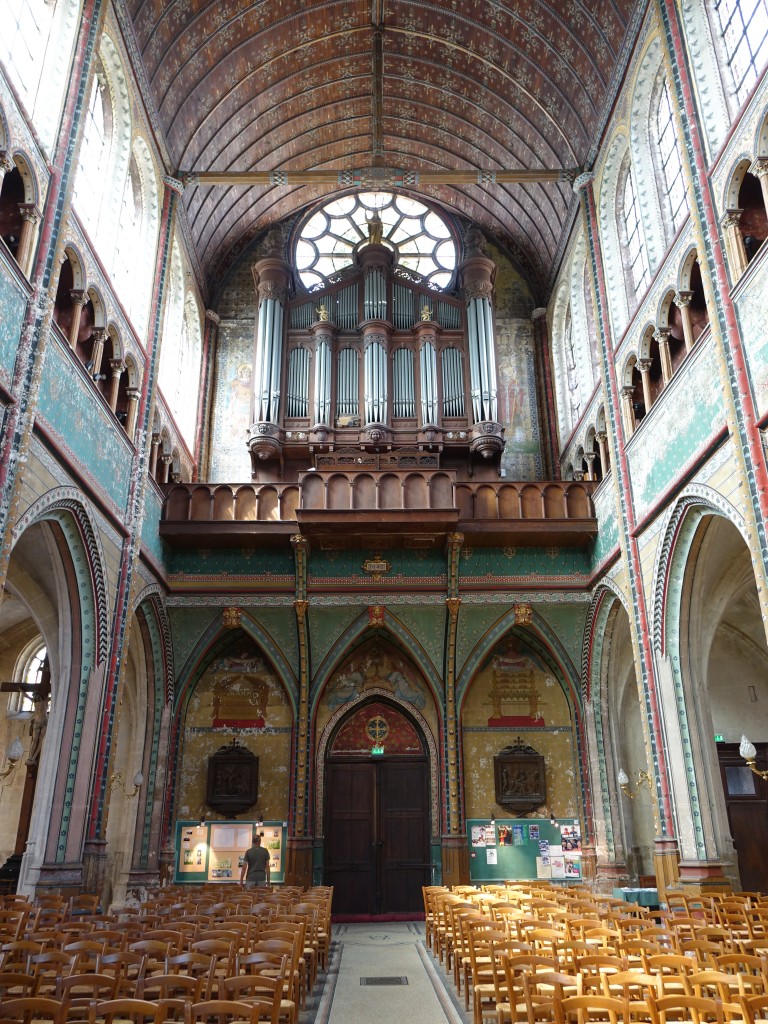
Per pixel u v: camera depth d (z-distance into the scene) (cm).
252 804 2116
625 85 1827
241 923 913
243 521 2012
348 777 2208
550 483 2089
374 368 2422
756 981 651
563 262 2428
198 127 2153
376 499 2005
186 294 2423
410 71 2402
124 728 2148
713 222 1332
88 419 1491
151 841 2020
